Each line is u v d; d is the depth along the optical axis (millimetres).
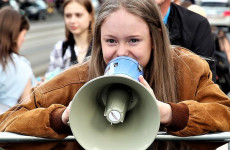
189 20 5020
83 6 7039
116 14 2939
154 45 3158
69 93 3340
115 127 2852
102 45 3062
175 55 3395
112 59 2988
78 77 3377
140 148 2656
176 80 3340
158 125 2621
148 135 2664
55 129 2979
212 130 2973
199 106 2963
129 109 2846
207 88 3252
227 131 3057
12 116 3199
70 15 7051
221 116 3006
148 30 3059
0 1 11039
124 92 2770
